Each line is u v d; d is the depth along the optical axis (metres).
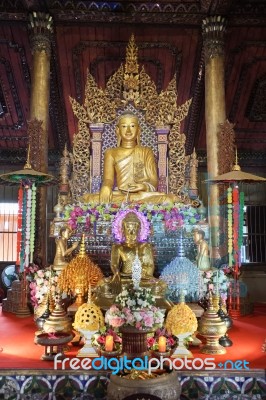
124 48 11.05
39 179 7.52
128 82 8.85
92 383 4.55
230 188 7.48
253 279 11.29
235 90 12.14
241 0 9.42
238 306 7.71
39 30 9.02
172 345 5.04
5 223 13.49
